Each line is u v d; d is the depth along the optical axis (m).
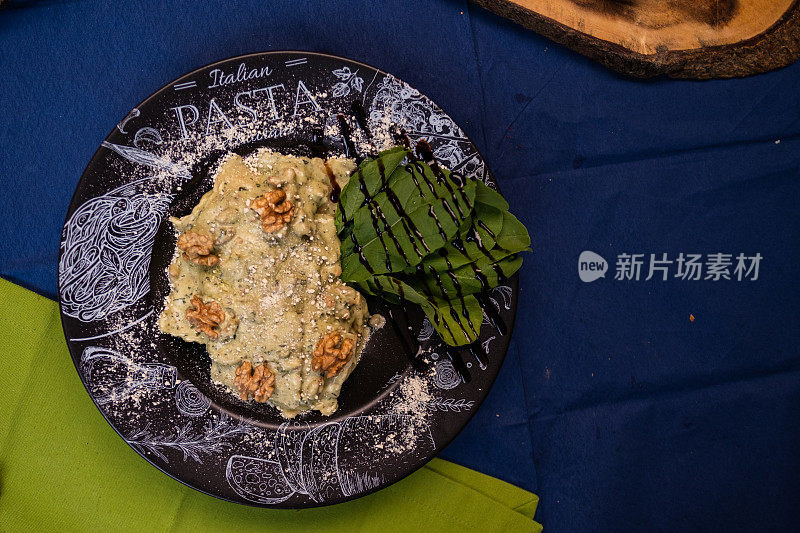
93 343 0.58
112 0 0.63
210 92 0.59
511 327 0.61
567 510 0.67
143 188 0.59
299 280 0.58
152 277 0.59
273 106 0.59
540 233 0.66
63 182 0.63
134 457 0.63
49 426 0.62
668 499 0.67
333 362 0.58
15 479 0.62
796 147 0.66
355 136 0.60
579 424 0.66
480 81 0.65
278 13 0.64
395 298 0.61
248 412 0.60
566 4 0.63
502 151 0.65
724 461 0.68
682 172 0.66
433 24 0.64
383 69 0.64
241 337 0.58
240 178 0.59
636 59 0.63
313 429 0.60
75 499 0.62
